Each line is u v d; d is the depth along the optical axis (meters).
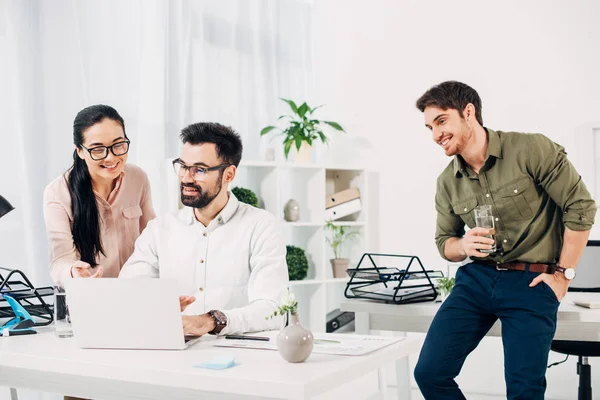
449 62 4.32
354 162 4.61
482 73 4.21
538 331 2.21
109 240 2.46
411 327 2.65
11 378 1.78
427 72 4.39
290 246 4.24
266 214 2.18
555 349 2.96
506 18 4.14
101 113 2.27
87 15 3.21
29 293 2.13
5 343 1.74
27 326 1.93
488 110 4.19
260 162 3.98
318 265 4.34
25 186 2.88
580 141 3.92
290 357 1.48
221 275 2.13
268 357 1.54
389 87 4.51
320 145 4.72
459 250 2.50
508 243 2.35
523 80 4.10
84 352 1.62
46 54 2.98
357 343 1.70
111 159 2.28
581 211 2.26
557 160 2.30
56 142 3.01
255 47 4.38
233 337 1.79
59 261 2.31
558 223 2.37
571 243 2.27
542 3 4.05
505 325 2.29
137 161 3.48
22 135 2.87
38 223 2.93
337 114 4.67
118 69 3.37
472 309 2.35
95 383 1.64
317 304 4.34
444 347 2.31
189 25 3.85
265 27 4.46
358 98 4.60
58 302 1.82
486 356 4.00
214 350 1.63
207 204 2.06
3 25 2.82
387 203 4.50
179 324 1.62
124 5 3.40
